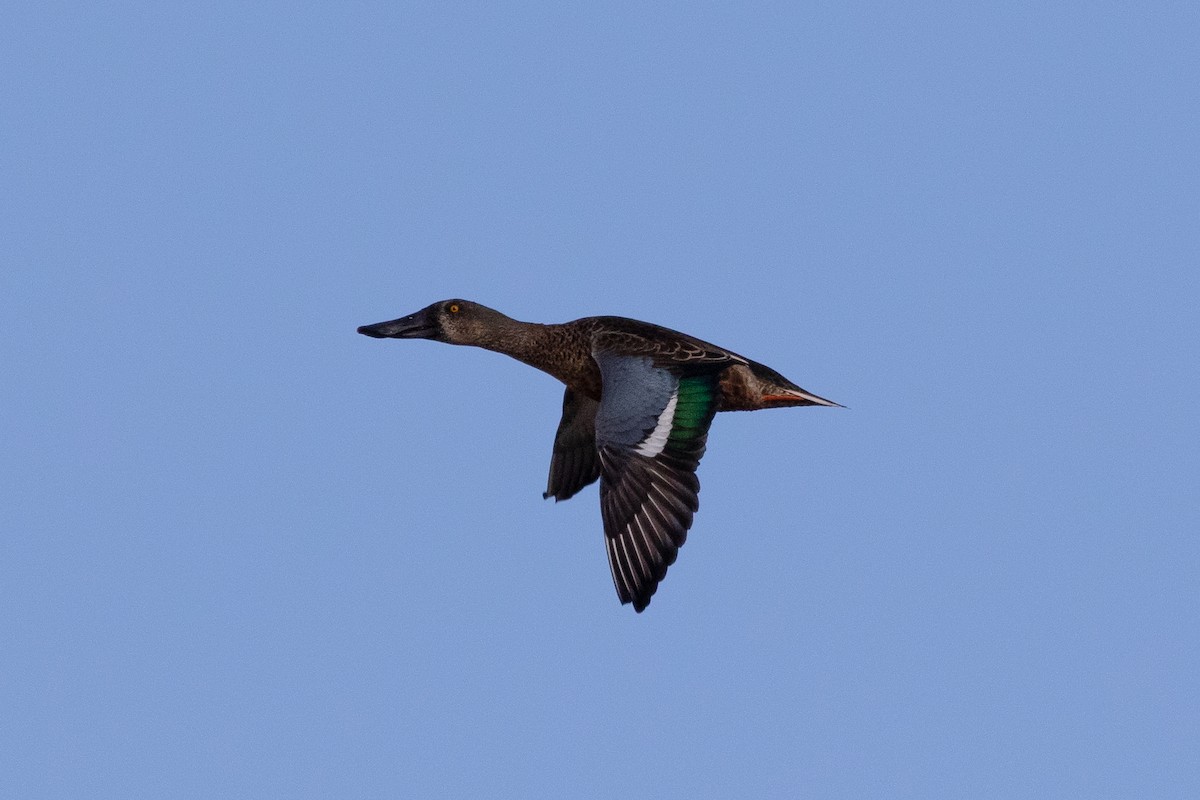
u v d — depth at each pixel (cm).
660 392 1491
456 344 1694
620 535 1421
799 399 1612
